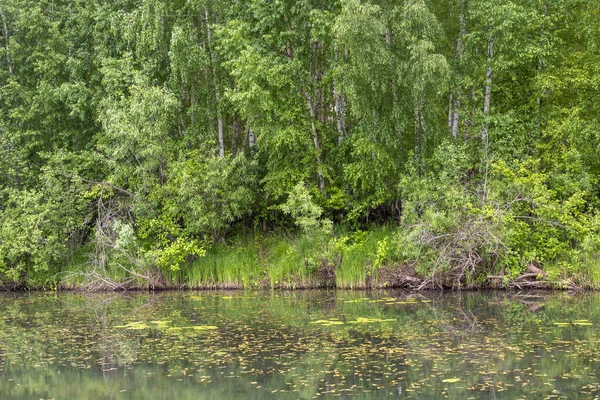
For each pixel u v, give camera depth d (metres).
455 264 21.95
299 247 24.03
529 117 24.98
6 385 10.63
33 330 15.65
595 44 23.69
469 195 22.14
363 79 22.86
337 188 25.45
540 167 24.78
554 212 21.69
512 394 9.44
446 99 26.66
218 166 24.45
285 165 25.27
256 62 24.02
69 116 28.44
